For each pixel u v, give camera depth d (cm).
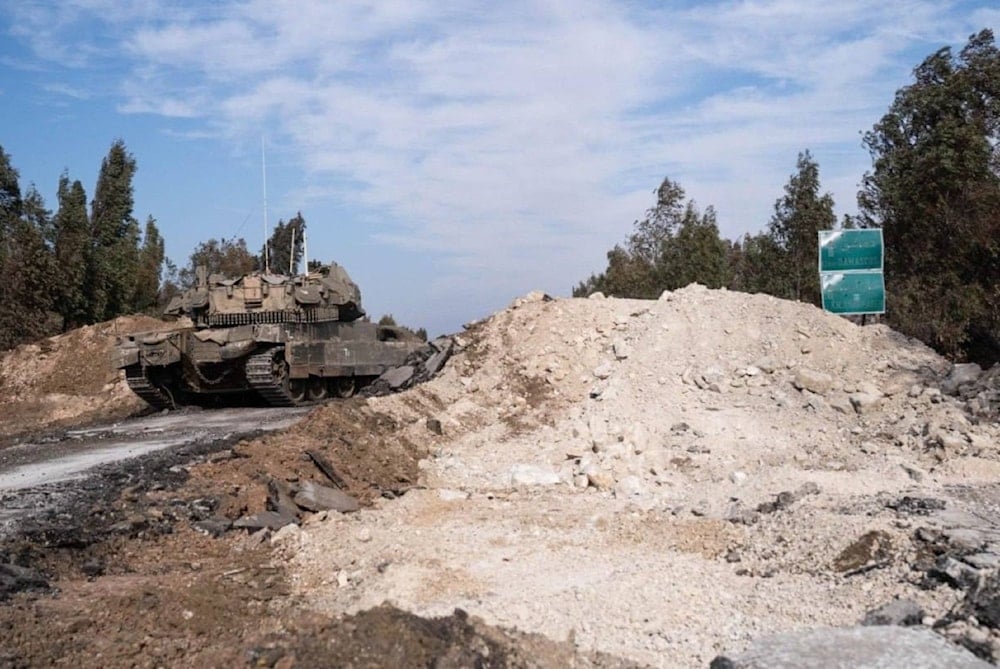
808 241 2750
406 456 1592
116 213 4775
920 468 1345
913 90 2352
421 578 910
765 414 1719
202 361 2483
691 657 704
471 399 1991
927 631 632
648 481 1442
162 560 992
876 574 855
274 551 1043
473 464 1606
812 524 1022
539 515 1227
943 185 2219
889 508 1096
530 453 1659
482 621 725
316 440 1510
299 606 831
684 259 3073
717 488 1352
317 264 2945
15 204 4397
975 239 2166
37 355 3731
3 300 4056
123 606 777
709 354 1964
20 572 862
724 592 862
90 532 1021
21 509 1113
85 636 703
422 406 1909
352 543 1055
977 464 1332
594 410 1811
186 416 2373
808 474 1338
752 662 580
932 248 2273
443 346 2311
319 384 2625
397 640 646
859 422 1658
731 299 2152
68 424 2731
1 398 3491
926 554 874
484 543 1074
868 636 614
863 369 1880
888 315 2283
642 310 2247
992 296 2159
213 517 1146
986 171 2222
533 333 2228
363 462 1479
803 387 1808
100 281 4538
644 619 792
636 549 1051
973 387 1711
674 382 1888
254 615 804
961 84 2253
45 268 4144
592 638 748
